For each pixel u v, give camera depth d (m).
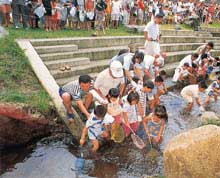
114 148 7.12
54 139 7.40
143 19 18.66
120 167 6.43
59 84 9.20
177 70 11.89
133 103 7.34
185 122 8.50
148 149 7.10
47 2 13.20
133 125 7.59
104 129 7.12
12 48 9.72
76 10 14.41
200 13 23.92
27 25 13.06
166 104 9.76
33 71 9.09
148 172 6.25
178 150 4.83
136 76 8.62
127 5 17.53
